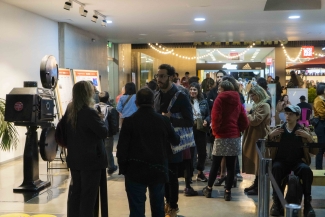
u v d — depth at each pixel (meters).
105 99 6.91
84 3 9.20
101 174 4.41
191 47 19.94
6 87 8.95
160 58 20.08
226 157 5.77
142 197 3.81
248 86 11.52
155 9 9.97
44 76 6.93
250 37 15.83
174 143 4.08
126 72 19.03
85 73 10.63
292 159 5.01
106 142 7.48
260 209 4.14
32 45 10.09
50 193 6.20
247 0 8.95
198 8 9.86
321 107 7.30
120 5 9.45
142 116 3.83
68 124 4.25
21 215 5.09
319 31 14.06
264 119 5.85
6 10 8.92
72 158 4.20
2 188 6.50
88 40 13.73
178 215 5.11
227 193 5.76
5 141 7.41
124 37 15.38
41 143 6.43
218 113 5.53
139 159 3.77
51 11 9.95
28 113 6.08
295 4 9.96
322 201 5.72
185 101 4.70
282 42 18.16
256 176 6.08
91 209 4.20
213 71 17.94
